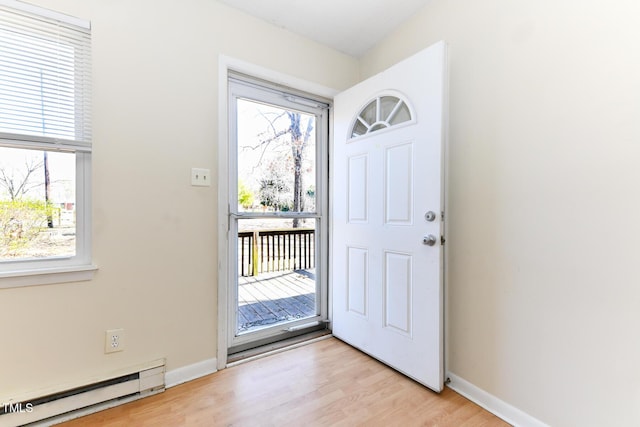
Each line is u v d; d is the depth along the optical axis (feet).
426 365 5.20
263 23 6.25
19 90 4.16
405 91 5.56
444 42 4.93
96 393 4.50
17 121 4.15
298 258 7.64
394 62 6.63
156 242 5.11
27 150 4.33
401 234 5.64
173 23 5.21
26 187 4.32
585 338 3.76
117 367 4.80
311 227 7.73
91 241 4.63
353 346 6.79
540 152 4.16
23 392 4.14
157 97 5.07
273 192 6.97
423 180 5.23
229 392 5.05
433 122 5.05
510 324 4.51
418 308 5.34
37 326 4.23
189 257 5.43
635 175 3.35
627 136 3.40
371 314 6.29
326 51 7.20
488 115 4.78
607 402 3.58
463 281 5.18
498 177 4.66
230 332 6.34
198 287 5.53
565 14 3.88
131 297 4.90
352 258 6.79
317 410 4.62
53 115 4.36
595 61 3.63
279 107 6.98
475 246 4.99
